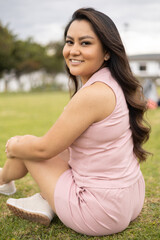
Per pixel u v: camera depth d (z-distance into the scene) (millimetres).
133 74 1755
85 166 1712
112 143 1669
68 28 1822
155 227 1970
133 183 1760
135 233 1893
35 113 9844
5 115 9281
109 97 1607
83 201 1695
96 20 1636
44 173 1810
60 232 1900
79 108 1600
